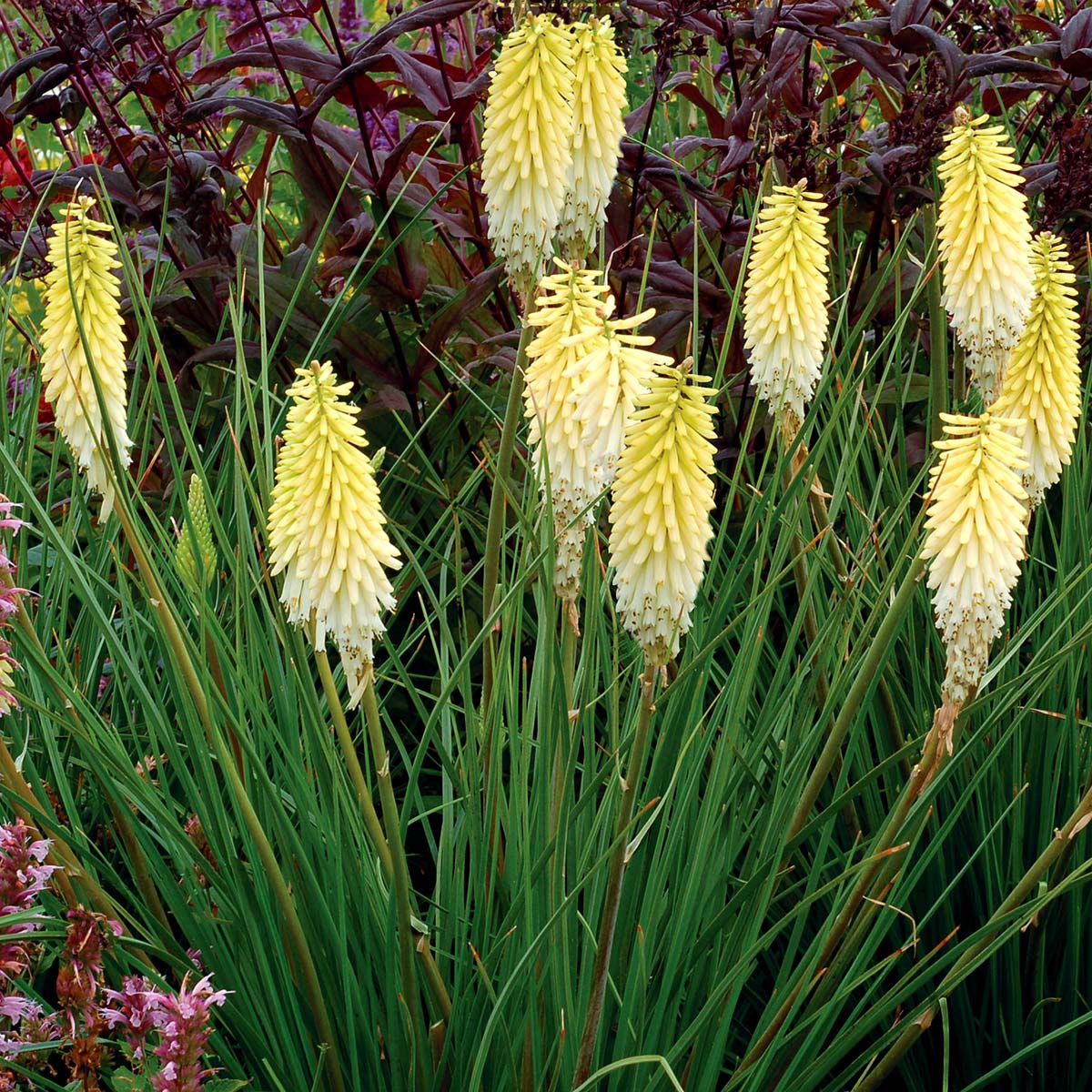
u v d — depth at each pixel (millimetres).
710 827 2715
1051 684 3330
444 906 2973
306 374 2230
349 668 2281
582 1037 2486
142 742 3621
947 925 3461
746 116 4402
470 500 4559
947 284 2846
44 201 4246
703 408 2057
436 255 5066
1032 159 5840
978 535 2266
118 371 2664
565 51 2537
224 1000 2652
